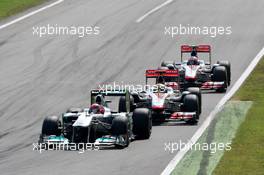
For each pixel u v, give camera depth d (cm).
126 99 8900
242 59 14050
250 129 9125
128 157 8012
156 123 9625
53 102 11150
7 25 16088
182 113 9550
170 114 9600
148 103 9694
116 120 8406
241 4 18025
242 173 7425
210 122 9606
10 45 14775
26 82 12331
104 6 17762
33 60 13775
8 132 9450
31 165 7756
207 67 11819
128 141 8494
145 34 15588
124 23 16350
